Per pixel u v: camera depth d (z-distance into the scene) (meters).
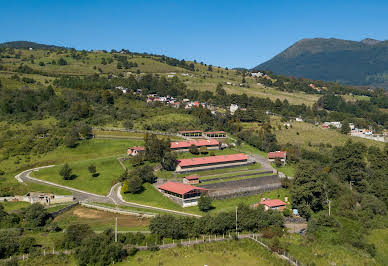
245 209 114.25
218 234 106.12
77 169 158.00
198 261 89.38
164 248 95.25
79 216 116.69
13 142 178.50
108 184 146.50
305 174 137.62
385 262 103.81
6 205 121.94
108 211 122.00
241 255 94.12
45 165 164.00
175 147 190.50
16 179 145.38
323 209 139.38
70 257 87.94
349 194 148.50
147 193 139.12
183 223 103.50
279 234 107.94
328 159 191.75
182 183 147.25
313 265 92.38
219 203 134.75
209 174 164.88
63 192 136.75
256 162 189.38
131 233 98.12
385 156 198.00
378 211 138.38
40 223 106.94
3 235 92.69
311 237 109.31
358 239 114.81
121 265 86.50
